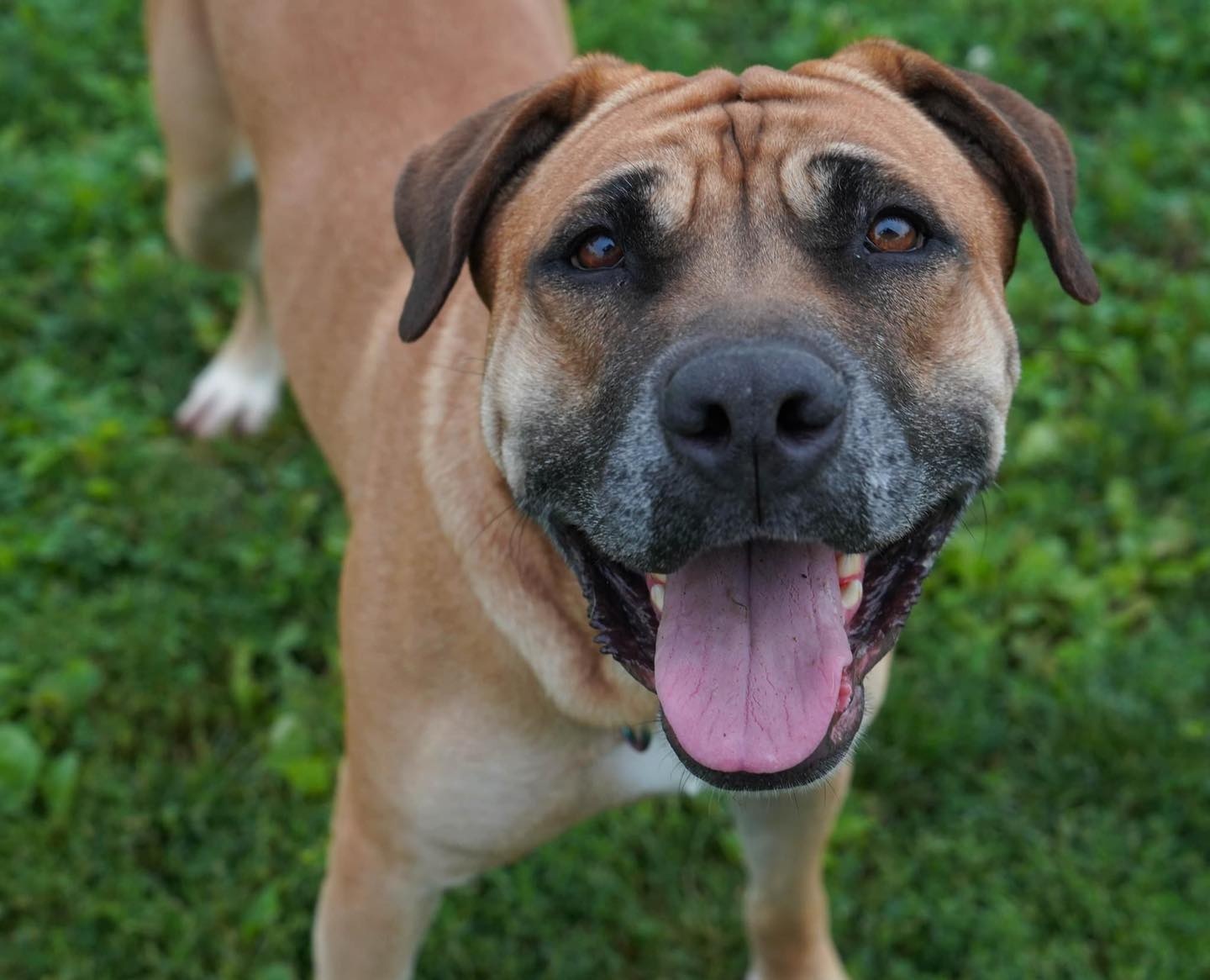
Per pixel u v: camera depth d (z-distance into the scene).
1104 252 1.19
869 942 0.85
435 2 0.84
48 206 1.16
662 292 0.59
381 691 0.68
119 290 1.12
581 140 0.64
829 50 1.33
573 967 0.84
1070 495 1.02
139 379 1.09
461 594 0.66
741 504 0.55
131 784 0.88
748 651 0.61
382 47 0.83
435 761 0.68
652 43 1.31
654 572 0.58
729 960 0.85
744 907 0.83
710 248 0.59
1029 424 1.06
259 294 1.02
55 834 0.86
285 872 0.86
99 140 1.23
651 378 0.57
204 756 0.90
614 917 0.85
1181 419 1.05
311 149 0.83
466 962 0.84
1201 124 1.27
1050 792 0.90
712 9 1.39
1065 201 0.67
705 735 0.60
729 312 0.56
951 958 0.84
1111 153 1.25
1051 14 1.36
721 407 0.54
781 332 0.55
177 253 1.15
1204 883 0.85
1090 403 1.07
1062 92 1.32
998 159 0.66
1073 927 0.85
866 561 0.63
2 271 1.12
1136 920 0.84
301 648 0.95
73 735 0.90
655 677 0.61
